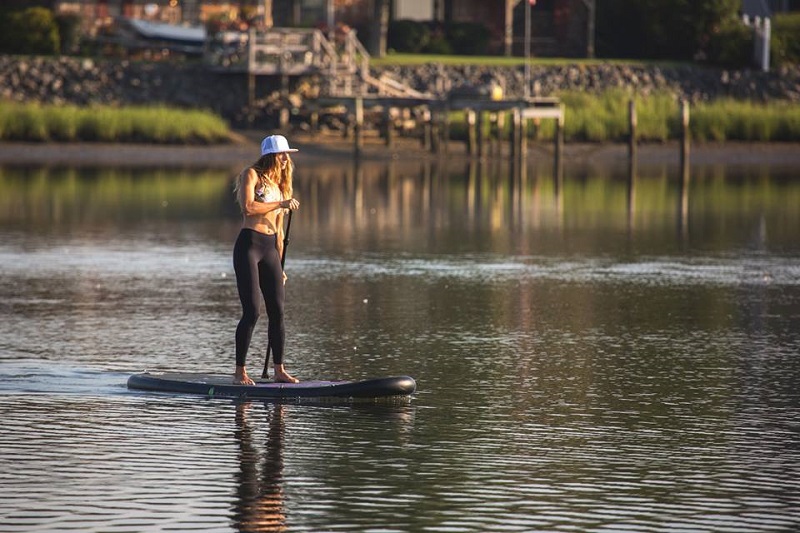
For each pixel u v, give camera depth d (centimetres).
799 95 17762
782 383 3884
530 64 17375
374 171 13362
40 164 13362
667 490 2812
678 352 4369
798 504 2728
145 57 16675
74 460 2978
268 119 15612
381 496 2752
